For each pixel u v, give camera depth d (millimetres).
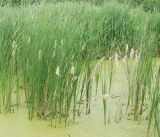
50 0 9375
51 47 4359
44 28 4621
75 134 4113
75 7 7652
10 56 4801
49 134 4098
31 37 4645
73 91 4324
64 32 4633
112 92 5219
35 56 4355
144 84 4559
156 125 4109
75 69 4430
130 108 4785
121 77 5805
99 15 7359
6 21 5719
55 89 4320
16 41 4938
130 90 4676
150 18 8062
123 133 4195
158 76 4121
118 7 7984
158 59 6906
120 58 6582
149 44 5156
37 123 4320
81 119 4453
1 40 4977
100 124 4359
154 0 11305
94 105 4816
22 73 4691
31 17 5609
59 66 4258
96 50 5676
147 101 4898
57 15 6168
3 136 4023
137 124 4414
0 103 4594
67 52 4336
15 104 4707
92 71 4793
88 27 6492
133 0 10945
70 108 4680
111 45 6637
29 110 4363
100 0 10023
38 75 4332
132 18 7703
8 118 4410
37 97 4379
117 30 7336
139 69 4637
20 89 5074
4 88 4527
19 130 4160
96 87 4953
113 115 4590
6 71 4660
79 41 4809
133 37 7148
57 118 4426
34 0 9289
